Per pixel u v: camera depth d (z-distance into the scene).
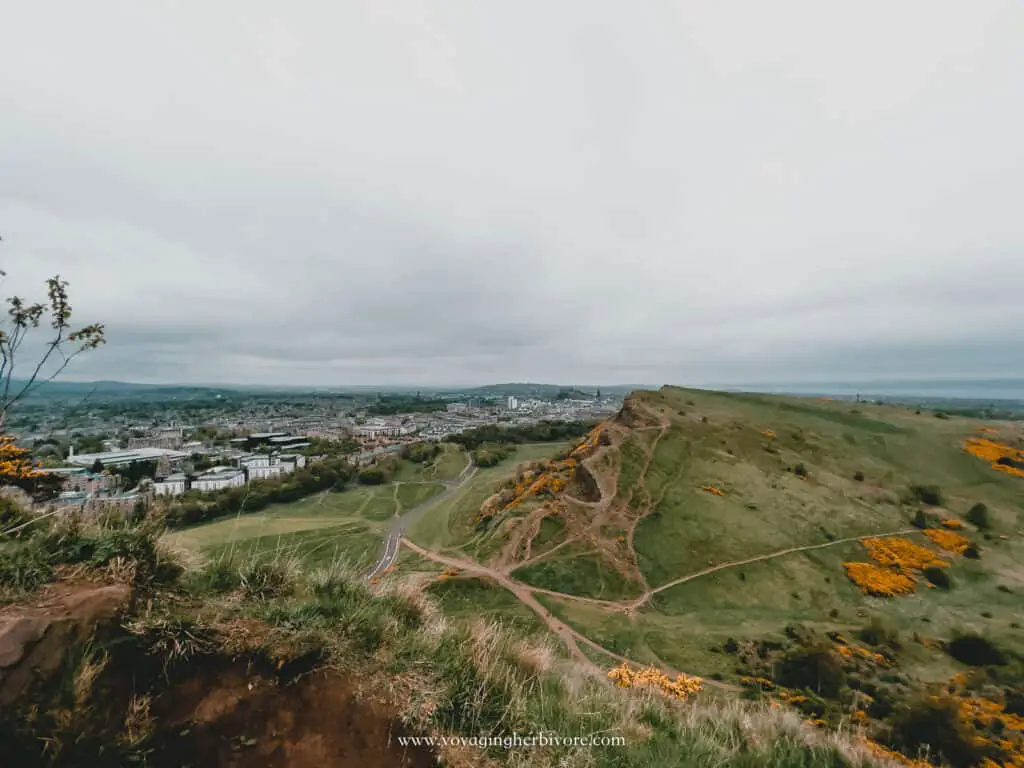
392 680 4.04
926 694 28.00
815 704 26.27
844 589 47.75
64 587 3.50
